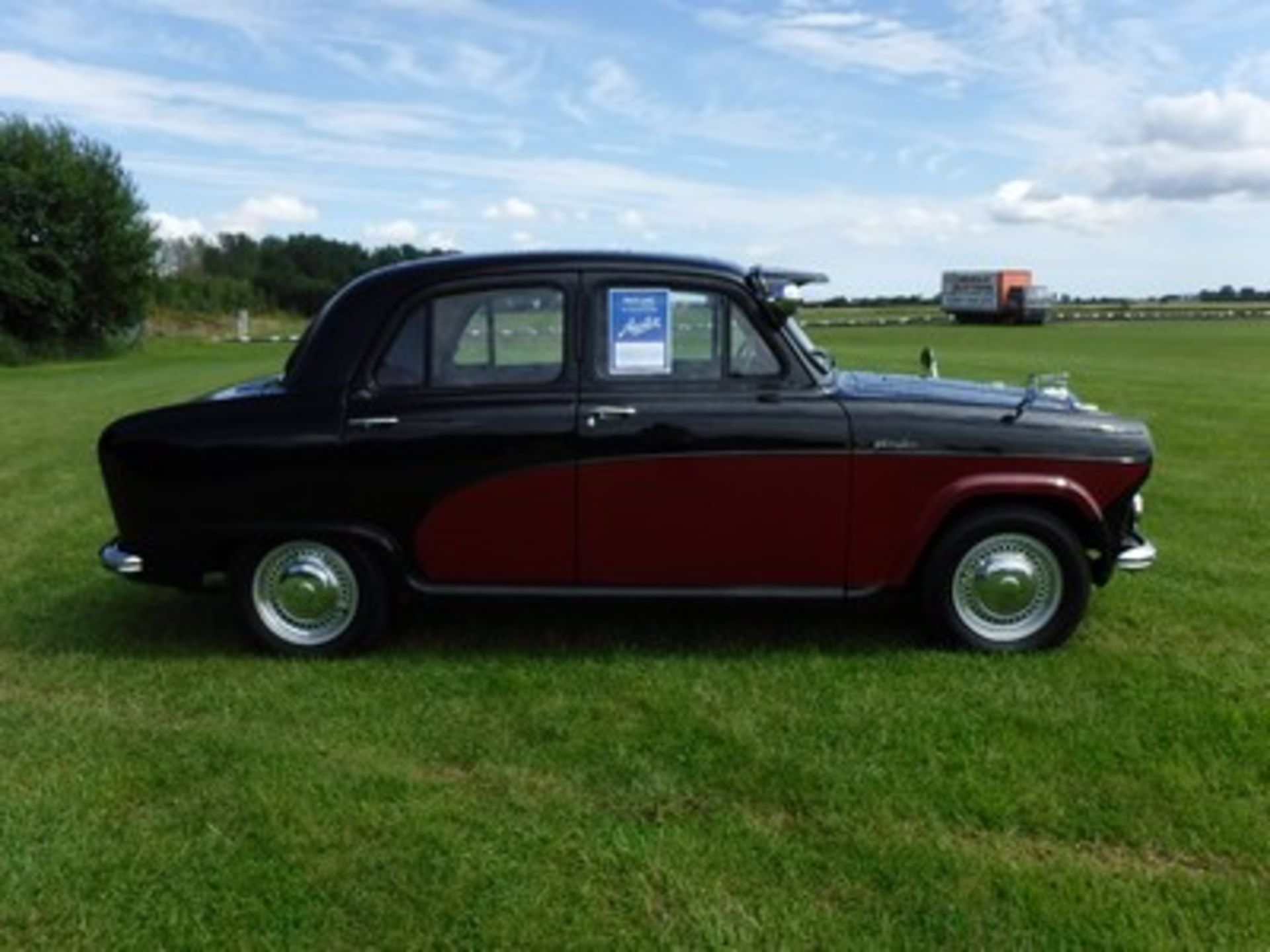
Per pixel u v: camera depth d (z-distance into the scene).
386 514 4.62
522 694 4.36
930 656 4.70
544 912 2.88
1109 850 3.18
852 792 3.50
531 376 4.59
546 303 4.59
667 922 2.84
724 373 4.59
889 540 4.59
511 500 4.58
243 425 4.61
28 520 7.86
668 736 3.93
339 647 4.80
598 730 4.00
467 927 2.83
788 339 4.61
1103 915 2.85
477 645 4.93
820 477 4.53
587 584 4.64
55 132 38.75
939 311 114.38
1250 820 3.31
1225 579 6.00
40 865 3.11
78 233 38.69
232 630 5.20
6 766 3.75
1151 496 8.55
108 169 39.69
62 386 23.03
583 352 4.58
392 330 4.62
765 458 4.51
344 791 3.54
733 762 3.71
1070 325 67.75
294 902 2.94
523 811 3.41
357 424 4.58
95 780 3.63
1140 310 103.75
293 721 4.14
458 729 4.04
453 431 4.55
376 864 3.12
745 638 4.96
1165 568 6.25
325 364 4.65
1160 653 4.77
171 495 4.65
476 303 4.59
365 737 3.97
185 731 4.04
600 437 4.52
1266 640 4.96
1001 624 4.76
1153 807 3.39
